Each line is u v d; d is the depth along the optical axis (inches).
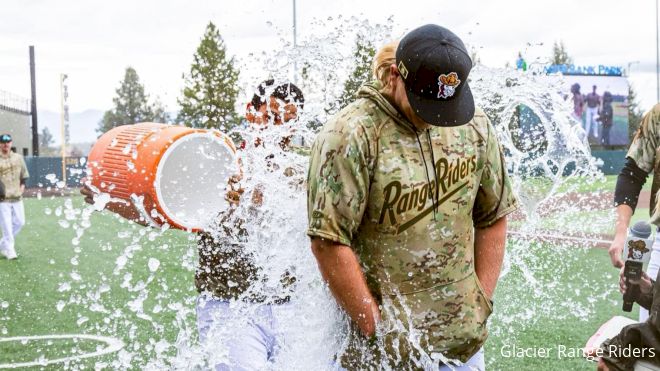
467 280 87.7
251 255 109.3
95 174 112.3
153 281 289.6
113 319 225.8
